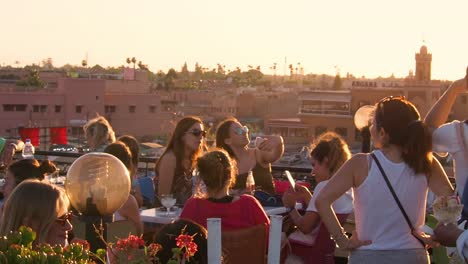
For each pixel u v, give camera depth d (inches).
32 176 233.0
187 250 166.6
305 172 346.0
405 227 181.5
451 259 182.9
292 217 237.3
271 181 295.9
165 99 6486.2
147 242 236.4
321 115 4463.6
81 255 152.1
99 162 197.8
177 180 292.4
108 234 196.9
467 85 211.8
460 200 187.6
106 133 360.8
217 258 179.2
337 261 278.4
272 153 291.6
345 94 4431.6
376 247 181.0
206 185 211.9
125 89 5620.1
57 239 176.6
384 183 180.2
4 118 4335.6
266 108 6245.1
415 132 180.2
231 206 209.2
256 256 206.4
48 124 4466.0
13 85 5679.1
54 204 172.4
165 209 276.5
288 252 237.1
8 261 142.9
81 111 4640.8
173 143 293.6
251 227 205.3
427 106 4028.1
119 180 197.8
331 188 182.7
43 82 5871.1
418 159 180.4
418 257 182.2
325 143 237.6
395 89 4217.5
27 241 151.9
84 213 197.6
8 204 171.9
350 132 4375.0
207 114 6146.7
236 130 286.5
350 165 183.5
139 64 7608.3
